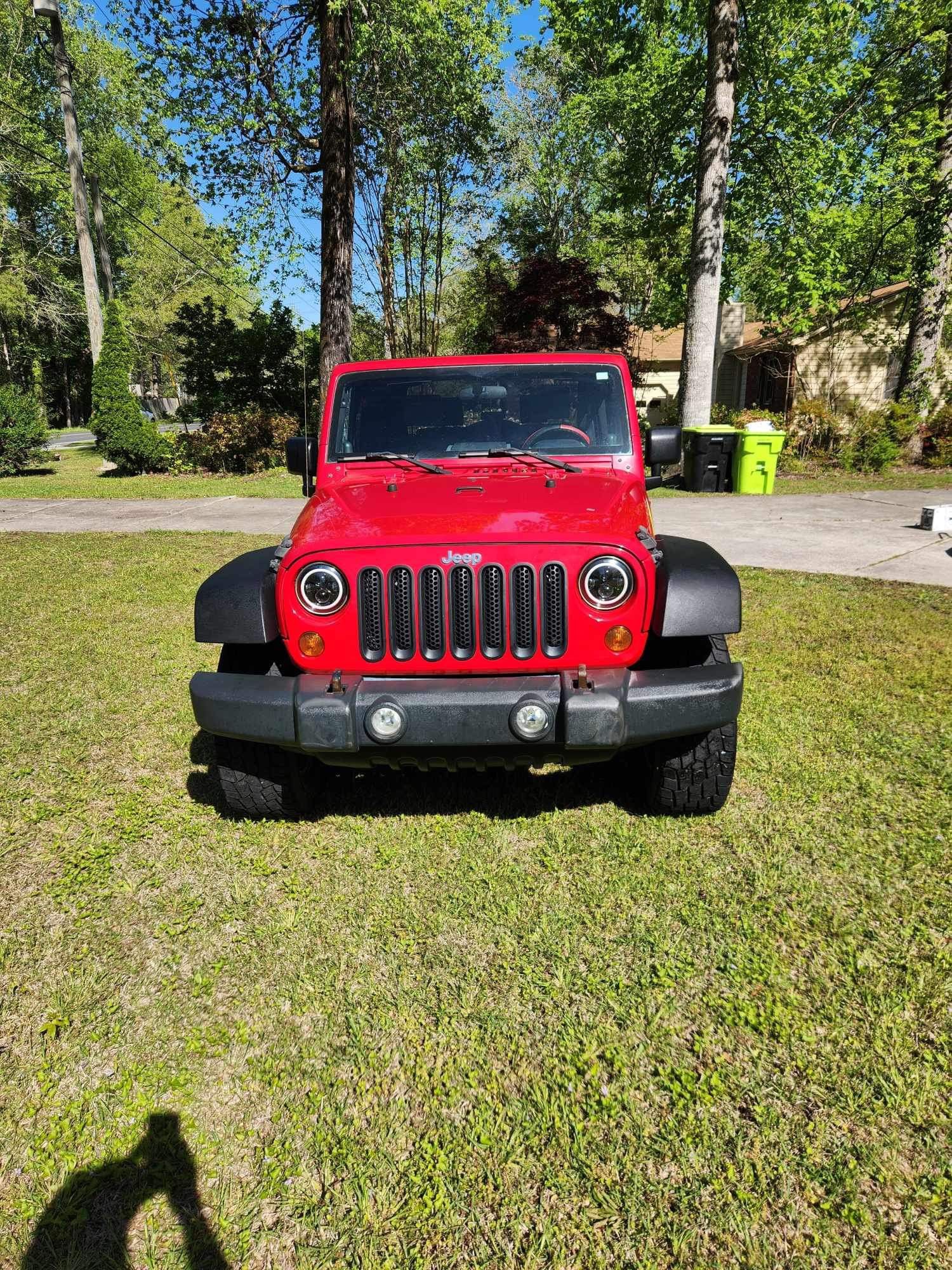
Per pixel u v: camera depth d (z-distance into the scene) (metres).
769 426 13.19
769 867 3.10
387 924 2.86
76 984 2.60
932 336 16.69
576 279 18.06
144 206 42.56
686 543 3.36
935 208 15.40
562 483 3.44
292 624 2.95
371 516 3.08
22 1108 2.16
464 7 14.90
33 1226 1.85
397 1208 1.87
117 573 8.30
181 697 5.01
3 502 14.23
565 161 31.48
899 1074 2.17
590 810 3.58
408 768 4.05
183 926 2.88
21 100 34.59
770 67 15.83
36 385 44.31
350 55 13.51
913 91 18.20
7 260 35.22
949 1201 1.83
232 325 19.62
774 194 16.39
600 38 16.02
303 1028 2.41
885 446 15.76
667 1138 2.01
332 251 14.27
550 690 2.77
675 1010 2.42
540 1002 2.48
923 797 3.57
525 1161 1.97
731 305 26.56
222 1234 1.82
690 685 2.80
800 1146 1.98
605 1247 1.76
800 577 7.57
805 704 4.59
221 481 17.25
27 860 3.31
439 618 2.89
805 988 2.49
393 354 20.23
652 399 29.84
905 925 2.75
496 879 3.10
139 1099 2.18
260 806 3.46
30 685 5.23
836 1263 1.71
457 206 21.52
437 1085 2.19
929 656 5.35
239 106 15.15
